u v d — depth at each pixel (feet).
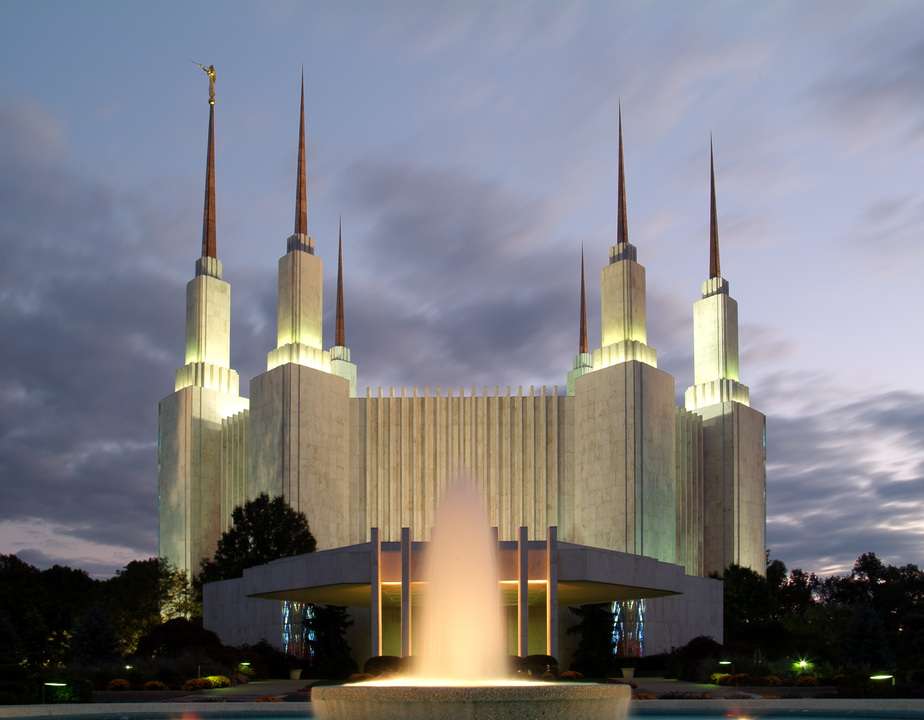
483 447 261.24
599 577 148.36
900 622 278.67
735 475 269.85
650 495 244.01
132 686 135.95
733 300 284.00
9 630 194.18
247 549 216.54
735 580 236.22
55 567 269.85
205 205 289.53
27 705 111.65
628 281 257.96
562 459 259.60
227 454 271.49
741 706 114.21
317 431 253.24
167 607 236.22
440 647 148.25
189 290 283.59
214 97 296.51
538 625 192.24
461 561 151.23
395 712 48.98
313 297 266.16
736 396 276.82
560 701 48.78
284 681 160.45
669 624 187.62
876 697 123.95
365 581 151.23
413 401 264.52
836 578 354.74
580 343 363.35
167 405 277.64
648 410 246.47
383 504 260.62
